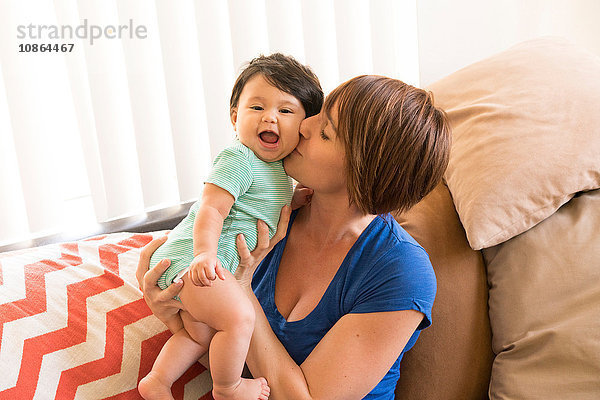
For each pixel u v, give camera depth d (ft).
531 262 4.14
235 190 3.19
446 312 4.21
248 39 6.05
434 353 4.18
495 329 4.24
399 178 3.21
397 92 3.16
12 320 3.63
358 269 3.46
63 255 4.25
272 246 3.50
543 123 4.33
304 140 3.35
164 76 5.73
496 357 4.21
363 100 3.11
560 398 3.84
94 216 5.95
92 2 5.34
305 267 3.66
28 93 5.29
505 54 4.98
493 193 4.15
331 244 3.59
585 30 6.92
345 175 3.30
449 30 6.79
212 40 5.89
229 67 6.07
